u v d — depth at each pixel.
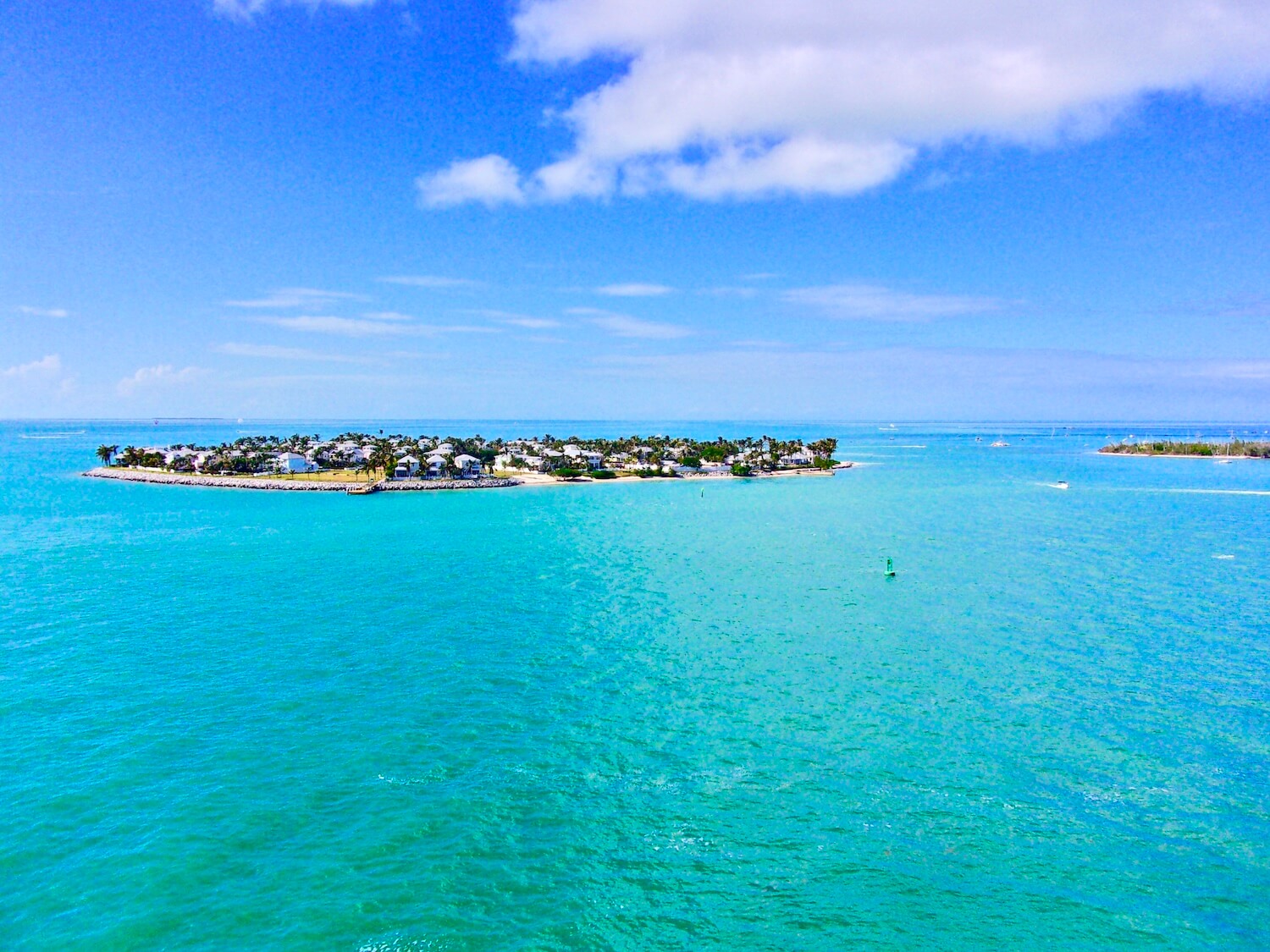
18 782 31.17
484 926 23.19
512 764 33.19
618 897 24.58
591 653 48.38
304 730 36.41
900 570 74.19
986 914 23.78
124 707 38.84
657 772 32.62
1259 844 27.36
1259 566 75.12
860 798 30.55
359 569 74.69
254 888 24.75
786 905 24.19
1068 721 37.78
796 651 49.03
